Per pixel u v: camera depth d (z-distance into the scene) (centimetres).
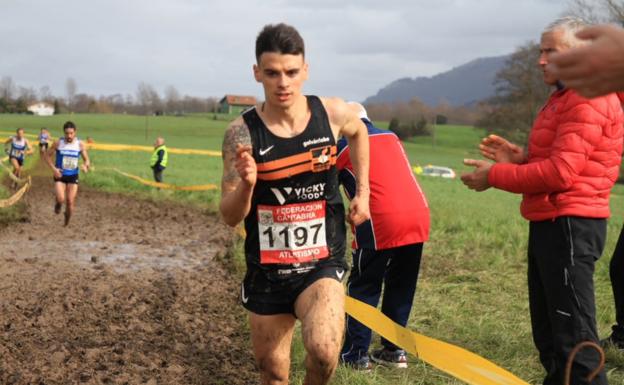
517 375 462
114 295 649
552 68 133
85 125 9525
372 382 440
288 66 314
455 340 539
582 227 351
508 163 372
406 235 461
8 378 429
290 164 327
